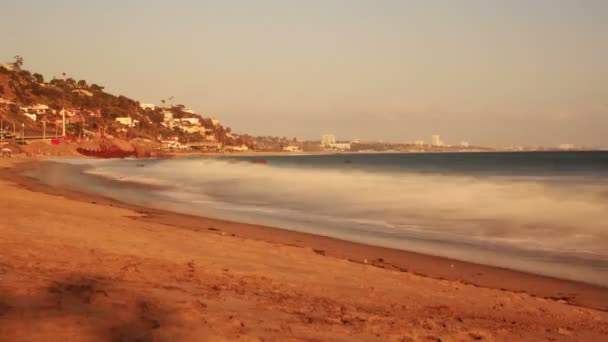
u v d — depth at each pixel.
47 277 7.74
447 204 25.08
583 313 9.27
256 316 6.75
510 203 24.19
